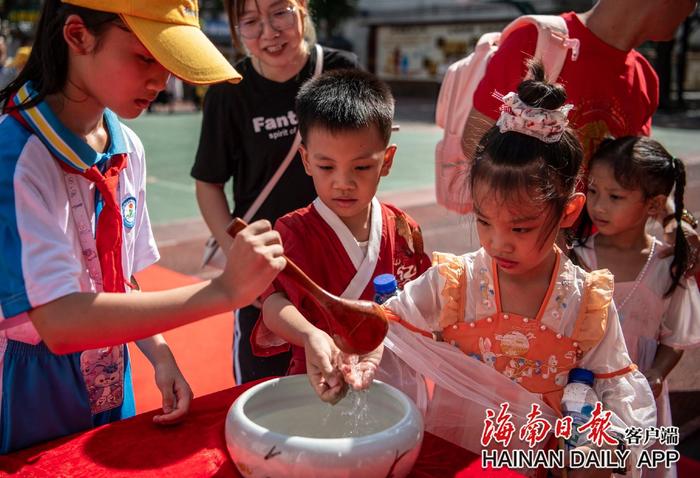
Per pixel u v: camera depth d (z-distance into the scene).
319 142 1.44
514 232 1.21
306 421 1.18
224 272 1.06
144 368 2.74
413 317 1.34
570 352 1.31
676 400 2.80
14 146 1.11
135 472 1.04
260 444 0.93
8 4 17.30
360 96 1.44
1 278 1.04
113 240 1.28
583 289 1.31
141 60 1.12
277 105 2.05
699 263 1.74
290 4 1.93
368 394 1.14
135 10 1.08
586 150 1.88
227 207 2.18
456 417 1.38
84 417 1.33
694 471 2.17
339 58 2.16
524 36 1.84
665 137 11.19
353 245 1.53
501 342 1.34
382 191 6.93
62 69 1.16
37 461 1.07
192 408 1.25
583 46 1.83
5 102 1.20
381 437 0.93
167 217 5.92
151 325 1.04
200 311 1.05
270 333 1.43
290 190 2.09
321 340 1.18
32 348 1.24
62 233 1.11
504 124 1.22
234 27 2.03
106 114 1.34
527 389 1.33
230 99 2.05
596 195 1.73
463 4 23.70
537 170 1.17
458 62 2.21
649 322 1.74
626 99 1.92
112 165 1.29
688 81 22.16
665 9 1.77
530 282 1.33
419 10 25.03
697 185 6.85
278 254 1.04
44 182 1.13
